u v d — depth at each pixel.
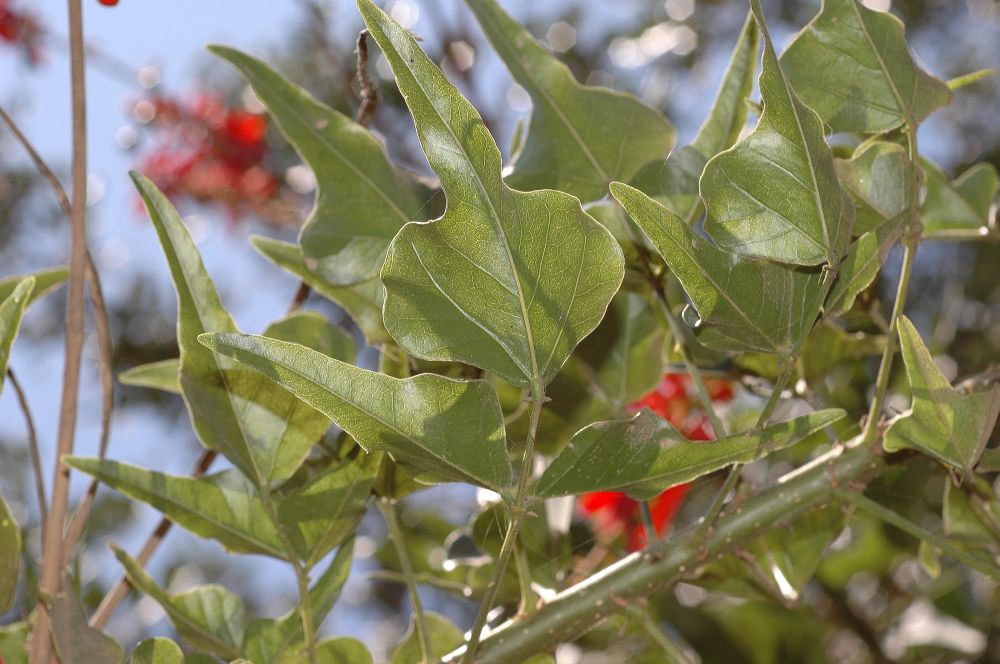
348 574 0.69
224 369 0.65
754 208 0.60
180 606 0.69
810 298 0.61
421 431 0.59
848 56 0.65
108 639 0.64
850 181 0.67
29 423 0.68
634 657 1.11
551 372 0.58
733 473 0.64
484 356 0.58
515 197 0.57
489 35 0.71
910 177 0.64
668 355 0.82
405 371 0.72
